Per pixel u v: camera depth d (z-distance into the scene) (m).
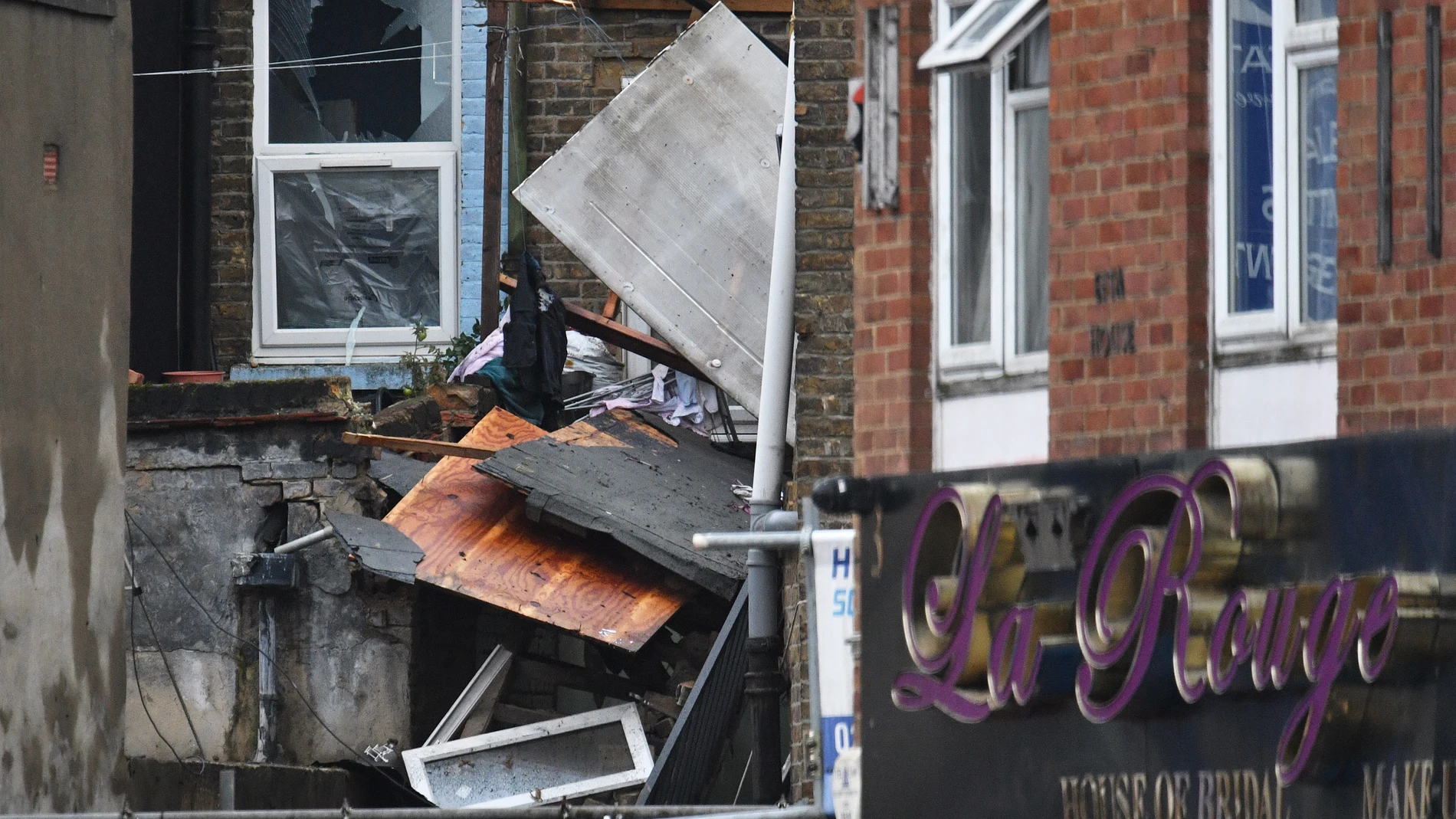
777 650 53.62
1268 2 35.66
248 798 53.66
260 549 62.09
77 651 47.34
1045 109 39.03
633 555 62.25
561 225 64.38
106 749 48.00
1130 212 36.72
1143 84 36.66
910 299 40.03
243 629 61.66
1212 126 36.09
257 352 77.75
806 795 50.31
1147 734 33.88
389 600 61.78
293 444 62.69
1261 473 32.56
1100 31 37.38
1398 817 30.27
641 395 70.31
